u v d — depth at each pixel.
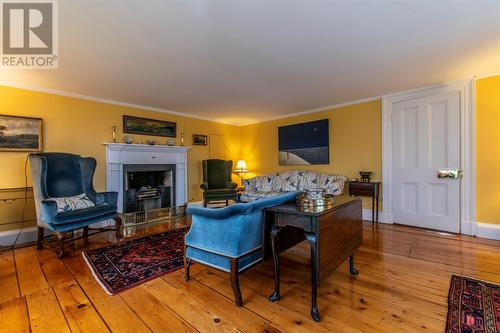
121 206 3.92
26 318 1.50
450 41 2.11
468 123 3.05
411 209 3.53
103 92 3.46
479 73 2.88
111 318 1.49
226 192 4.61
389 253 2.52
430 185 3.35
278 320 1.46
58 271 2.16
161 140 4.52
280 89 3.39
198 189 5.16
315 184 4.12
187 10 1.65
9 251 2.67
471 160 3.04
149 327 1.41
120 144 3.82
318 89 3.41
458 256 2.42
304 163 4.76
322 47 2.20
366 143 3.95
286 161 5.05
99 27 1.84
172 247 2.76
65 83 3.07
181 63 2.50
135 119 4.16
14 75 2.78
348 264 2.25
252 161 5.76
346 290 1.80
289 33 1.96
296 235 2.05
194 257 1.88
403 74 2.89
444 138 3.22
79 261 2.38
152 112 4.41
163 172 4.73
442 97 3.22
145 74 2.79
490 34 2.00
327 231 1.52
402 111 3.57
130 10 1.64
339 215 1.70
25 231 3.01
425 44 2.16
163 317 1.50
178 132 4.80
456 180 3.15
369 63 2.56
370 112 3.89
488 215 2.96
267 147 5.44
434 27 1.89
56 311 1.57
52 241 2.89
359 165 4.03
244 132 5.94
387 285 1.87
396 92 3.59
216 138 5.52
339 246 1.69
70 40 2.03
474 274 2.02
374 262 2.29
